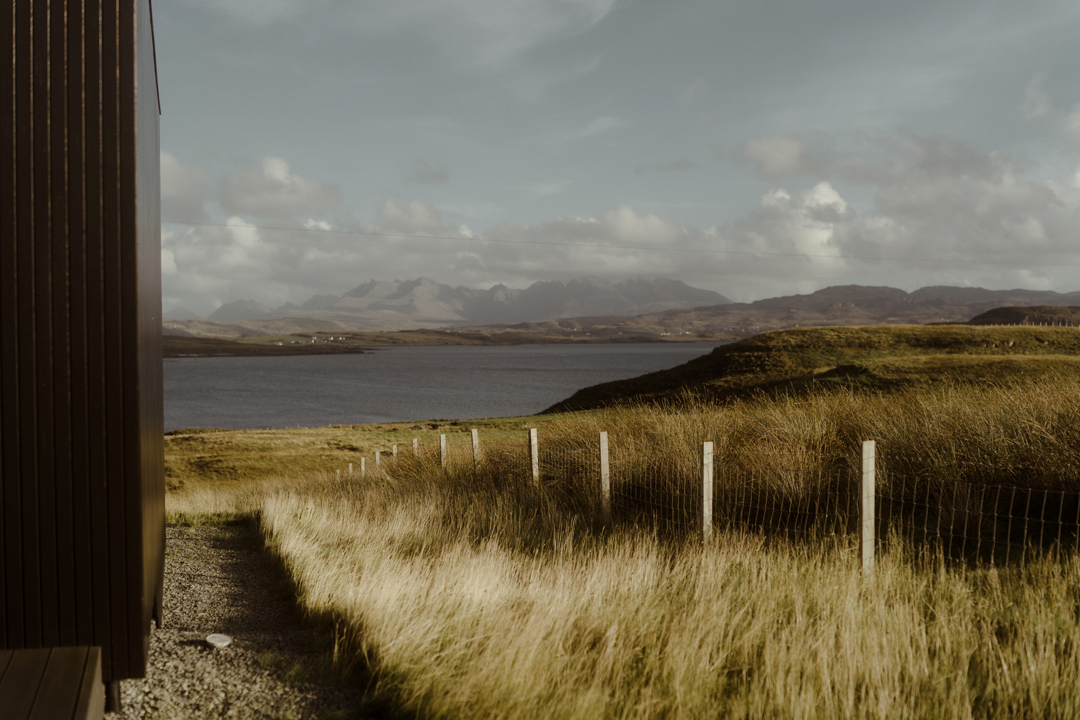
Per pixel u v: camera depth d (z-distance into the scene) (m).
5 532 3.38
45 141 3.38
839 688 3.27
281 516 10.49
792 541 6.84
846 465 8.38
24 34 3.36
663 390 50.56
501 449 13.56
